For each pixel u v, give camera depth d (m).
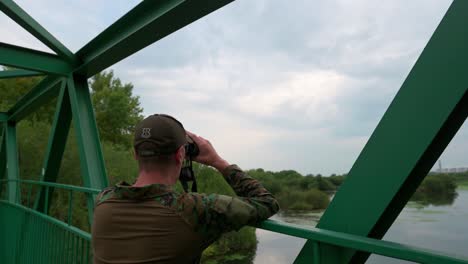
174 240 1.32
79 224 20.69
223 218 1.37
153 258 1.31
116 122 35.31
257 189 1.62
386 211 1.23
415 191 1.21
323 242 1.26
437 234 7.30
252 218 1.46
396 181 1.20
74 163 22.33
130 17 3.64
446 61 1.11
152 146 1.41
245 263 20.91
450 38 1.10
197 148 1.73
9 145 8.85
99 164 4.70
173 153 1.45
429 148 1.14
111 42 4.09
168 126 1.44
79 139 4.75
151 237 1.32
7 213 6.81
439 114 1.10
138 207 1.37
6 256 6.56
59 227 4.05
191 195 1.39
